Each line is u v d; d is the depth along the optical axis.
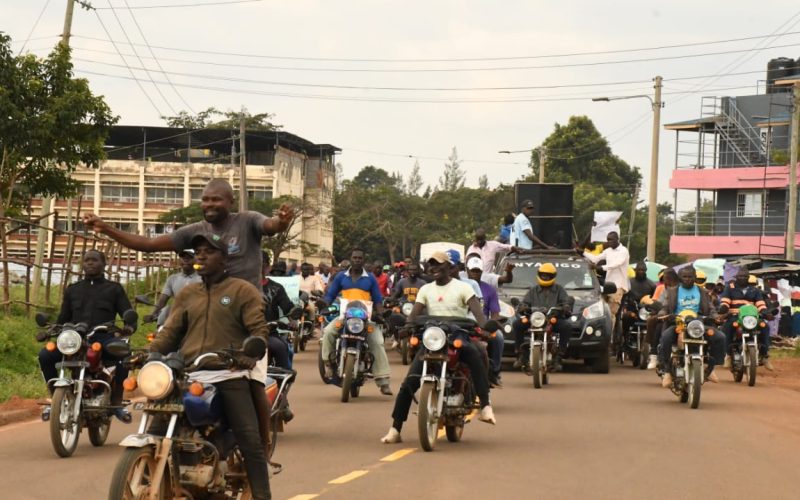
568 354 23.33
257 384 8.08
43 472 10.91
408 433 13.90
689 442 13.29
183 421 7.49
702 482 10.56
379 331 18.27
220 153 95.19
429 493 9.77
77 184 29.92
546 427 14.52
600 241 31.77
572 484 10.35
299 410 16.42
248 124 94.00
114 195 91.19
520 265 25.44
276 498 9.47
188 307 8.00
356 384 18.08
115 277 32.09
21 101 28.03
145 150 93.62
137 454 7.04
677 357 17.67
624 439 13.46
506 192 104.25
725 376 23.56
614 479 10.65
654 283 25.84
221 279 8.02
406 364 25.20
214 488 7.60
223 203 9.30
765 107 66.50
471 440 13.28
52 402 11.74
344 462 11.52
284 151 92.81
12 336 20.33
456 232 102.44
